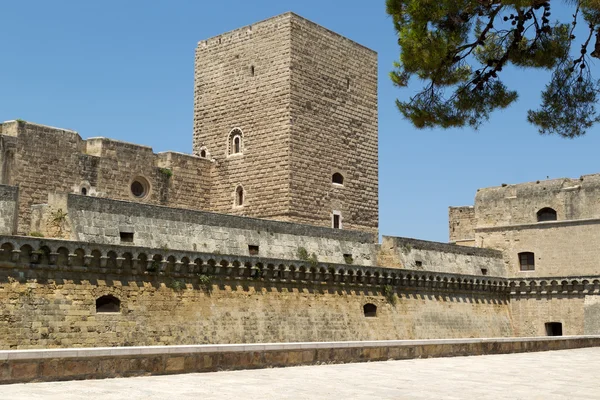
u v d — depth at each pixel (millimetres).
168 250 38062
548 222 63969
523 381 23328
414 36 23328
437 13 22703
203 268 40000
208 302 39906
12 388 18719
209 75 60750
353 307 49125
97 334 34531
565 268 62531
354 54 61344
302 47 56500
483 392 20125
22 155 44281
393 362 29875
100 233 36781
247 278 42500
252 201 56281
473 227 72000
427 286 55750
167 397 17625
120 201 38156
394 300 52469
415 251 56469
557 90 23719
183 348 23312
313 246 48469
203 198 57875
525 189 66125
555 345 42125
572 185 64125
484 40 23922
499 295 64125
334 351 28391
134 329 36031
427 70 23734
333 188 57938
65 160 46719
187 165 56406
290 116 54844
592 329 59250
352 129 60375
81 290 34406
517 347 38688
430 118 24531
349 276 49031
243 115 57844
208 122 60250
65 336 33312
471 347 35344
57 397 17203
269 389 19578
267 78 56625
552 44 23438
